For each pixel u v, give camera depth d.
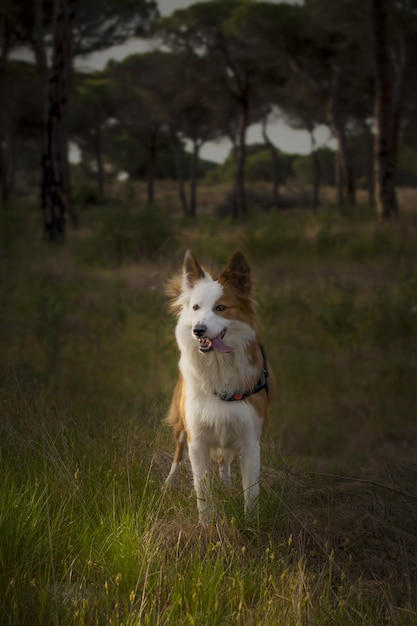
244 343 4.31
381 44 19.39
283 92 34.03
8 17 26.77
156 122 42.09
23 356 9.12
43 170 19.00
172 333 8.76
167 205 22.89
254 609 3.25
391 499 4.84
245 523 4.08
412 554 4.10
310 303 11.80
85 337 10.34
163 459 5.32
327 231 17.58
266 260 15.98
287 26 28.94
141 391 8.11
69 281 13.98
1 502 3.59
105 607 3.13
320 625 3.14
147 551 3.46
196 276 4.46
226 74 33.50
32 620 3.00
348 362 9.80
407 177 68.81
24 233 19.08
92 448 4.80
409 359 9.81
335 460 6.64
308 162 70.81
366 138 43.59
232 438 4.40
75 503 3.96
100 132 46.94
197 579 3.26
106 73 36.50
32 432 4.69
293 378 9.25
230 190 50.91
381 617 3.33
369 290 12.74
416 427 7.92
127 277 14.16
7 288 12.48
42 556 3.49
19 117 33.03
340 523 4.36
